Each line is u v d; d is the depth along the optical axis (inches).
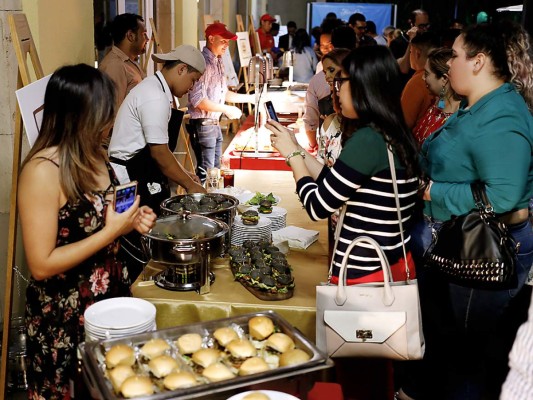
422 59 171.0
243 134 199.6
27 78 102.3
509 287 88.6
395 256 85.4
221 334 68.7
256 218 112.7
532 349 40.0
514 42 90.7
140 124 132.4
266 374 61.2
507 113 86.3
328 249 115.4
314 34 410.6
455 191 89.3
